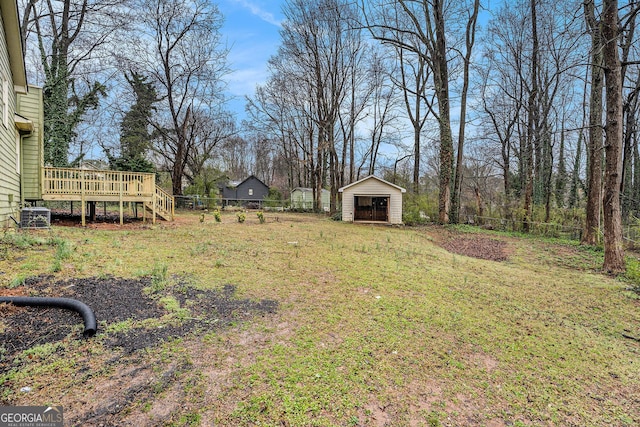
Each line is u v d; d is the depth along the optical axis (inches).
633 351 139.2
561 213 575.8
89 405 80.0
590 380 114.4
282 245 325.7
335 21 815.1
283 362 108.1
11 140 307.1
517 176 899.4
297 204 1114.7
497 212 658.8
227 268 217.9
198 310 143.4
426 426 85.0
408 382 103.8
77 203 718.5
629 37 420.5
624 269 293.7
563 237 525.0
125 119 818.8
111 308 134.3
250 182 1457.9
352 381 101.1
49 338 107.6
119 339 111.8
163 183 1228.5
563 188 784.9
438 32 619.2
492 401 98.5
